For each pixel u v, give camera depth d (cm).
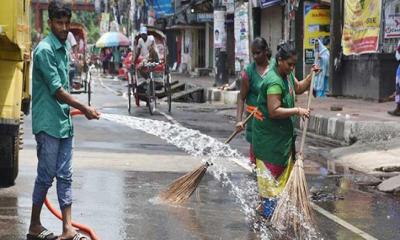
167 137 1498
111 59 6169
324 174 1123
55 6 641
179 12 4588
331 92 2361
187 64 5044
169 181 998
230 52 3984
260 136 747
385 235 732
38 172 659
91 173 1042
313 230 726
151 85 2186
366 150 1315
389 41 2031
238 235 712
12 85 868
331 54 2352
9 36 791
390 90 2077
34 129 652
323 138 1608
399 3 1997
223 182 1002
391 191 970
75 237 659
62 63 647
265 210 751
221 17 2958
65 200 661
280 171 750
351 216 820
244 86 914
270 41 3173
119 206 827
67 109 659
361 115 1659
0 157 902
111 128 1677
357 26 2138
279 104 723
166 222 758
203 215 795
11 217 756
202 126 1811
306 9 2409
